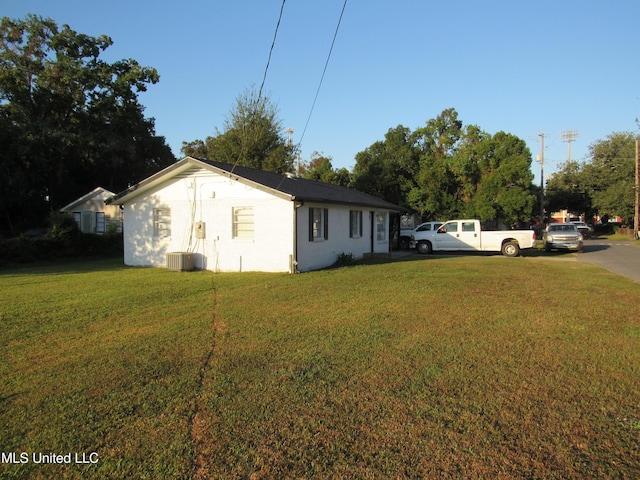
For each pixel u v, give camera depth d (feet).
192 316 25.34
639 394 14.10
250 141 112.78
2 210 93.61
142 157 124.36
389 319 24.06
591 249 85.66
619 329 21.90
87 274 46.21
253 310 26.78
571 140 207.00
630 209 138.51
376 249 71.87
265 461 10.48
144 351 18.74
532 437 11.49
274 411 12.98
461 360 17.25
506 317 24.52
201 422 12.36
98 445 11.25
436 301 29.17
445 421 12.31
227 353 18.34
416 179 112.68
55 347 19.47
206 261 50.19
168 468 10.24
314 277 41.47
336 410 13.01
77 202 98.68
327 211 54.19
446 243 76.43
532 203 101.96
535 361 17.13
